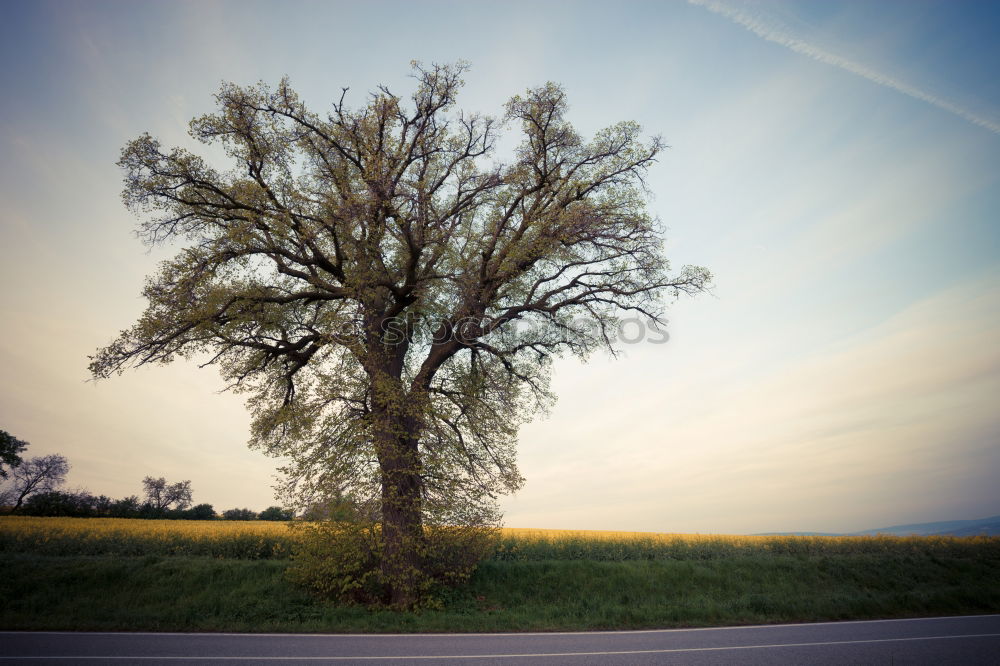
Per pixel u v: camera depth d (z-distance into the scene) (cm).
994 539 2434
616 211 1522
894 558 1959
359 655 770
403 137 1541
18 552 1659
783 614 1321
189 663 693
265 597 1273
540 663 727
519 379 1694
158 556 1584
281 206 1473
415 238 1478
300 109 1475
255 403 1522
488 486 1436
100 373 1362
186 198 1498
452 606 1316
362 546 1295
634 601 1430
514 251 1426
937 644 912
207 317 1371
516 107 1503
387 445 1302
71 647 801
